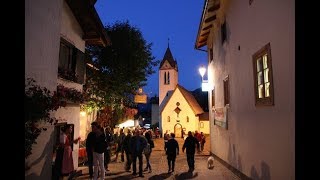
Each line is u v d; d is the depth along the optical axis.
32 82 6.77
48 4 7.77
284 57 6.31
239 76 10.65
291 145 6.03
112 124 21.33
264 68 8.00
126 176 12.12
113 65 20.75
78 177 11.48
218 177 11.75
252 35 8.79
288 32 6.06
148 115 79.75
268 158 7.51
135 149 12.16
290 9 5.94
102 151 9.78
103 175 9.80
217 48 15.88
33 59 6.89
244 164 10.12
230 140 12.57
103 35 13.03
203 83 20.00
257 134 8.48
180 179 11.54
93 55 20.98
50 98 6.93
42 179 7.36
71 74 11.29
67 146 8.54
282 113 6.50
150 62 22.67
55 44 8.31
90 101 17.66
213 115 18.22
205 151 25.25
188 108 52.91
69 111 11.21
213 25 16.64
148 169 14.11
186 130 52.66
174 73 67.25
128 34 21.53
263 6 7.68
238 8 10.62
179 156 21.06
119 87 20.66
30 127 6.09
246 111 9.72
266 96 7.88
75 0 10.98
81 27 12.64
